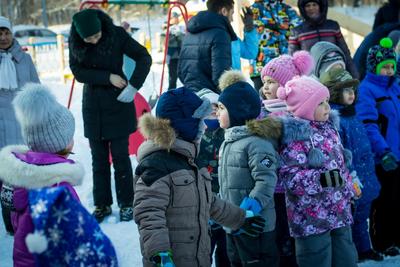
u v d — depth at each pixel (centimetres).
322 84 409
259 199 363
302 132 388
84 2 758
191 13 1070
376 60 491
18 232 267
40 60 1767
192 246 319
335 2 3697
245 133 379
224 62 560
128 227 549
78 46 548
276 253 385
